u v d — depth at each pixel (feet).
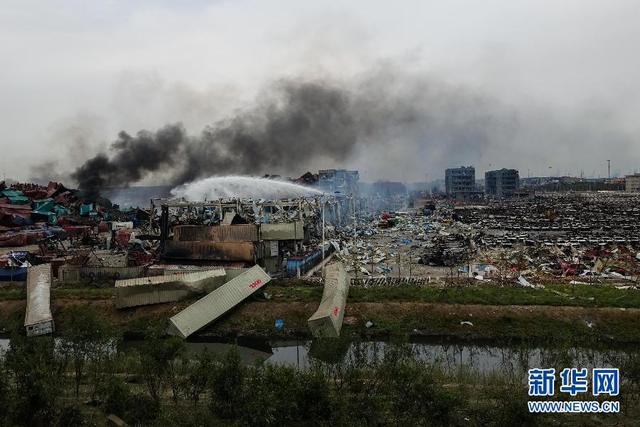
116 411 79.71
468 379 99.14
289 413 72.33
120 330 145.89
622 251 242.37
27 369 77.97
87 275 182.70
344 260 231.91
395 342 102.22
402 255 248.73
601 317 139.54
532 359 121.70
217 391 79.20
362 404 79.05
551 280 180.04
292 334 144.25
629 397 88.53
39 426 75.00
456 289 161.07
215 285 160.76
